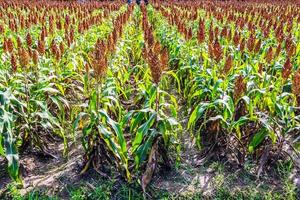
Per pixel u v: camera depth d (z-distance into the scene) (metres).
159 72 4.77
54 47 6.63
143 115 5.07
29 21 11.11
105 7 20.86
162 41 11.65
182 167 5.54
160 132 4.93
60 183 5.11
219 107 5.64
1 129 4.57
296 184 5.15
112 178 5.14
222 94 5.64
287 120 5.21
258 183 5.16
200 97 6.40
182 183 5.16
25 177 5.24
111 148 4.88
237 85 5.20
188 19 13.35
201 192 4.99
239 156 5.46
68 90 7.43
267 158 5.33
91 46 9.20
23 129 5.57
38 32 10.23
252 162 5.59
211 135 5.85
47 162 5.65
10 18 12.88
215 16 14.69
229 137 5.53
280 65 6.60
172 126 5.16
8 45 6.20
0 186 5.03
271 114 5.38
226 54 7.95
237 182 5.18
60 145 6.18
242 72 6.35
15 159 4.62
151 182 5.12
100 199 4.80
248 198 4.91
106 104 5.23
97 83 5.00
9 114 4.73
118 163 5.05
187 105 7.18
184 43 9.14
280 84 5.88
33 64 5.86
